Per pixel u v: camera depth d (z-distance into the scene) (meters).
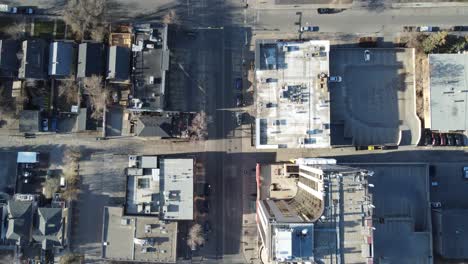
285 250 74.56
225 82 111.56
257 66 104.75
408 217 106.00
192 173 105.94
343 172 79.06
